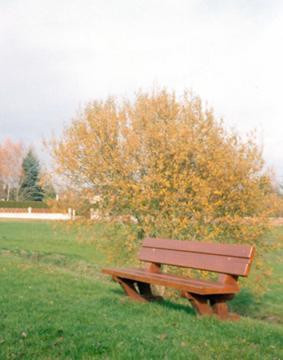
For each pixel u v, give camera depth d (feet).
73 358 15.42
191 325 20.04
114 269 26.91
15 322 19.53
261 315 43.29
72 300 24.70
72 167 44.42
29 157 290.35
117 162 42.16
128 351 16.02
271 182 42.88
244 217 42.50
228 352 16.30
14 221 182.39
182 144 40.06
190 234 41.04
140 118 44.50
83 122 45.47
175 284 21.56
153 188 40.68
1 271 34.47
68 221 44.78
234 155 42.24
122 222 43.24
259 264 42.65
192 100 45.16
